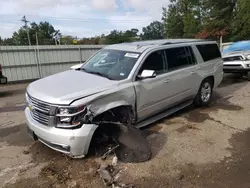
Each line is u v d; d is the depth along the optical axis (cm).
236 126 497
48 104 339
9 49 1341
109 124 373
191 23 4134
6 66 1345
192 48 573
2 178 331
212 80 647
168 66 496
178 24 4825
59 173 340
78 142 336
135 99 418
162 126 500
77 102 334
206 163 360
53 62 1507
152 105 464
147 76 415
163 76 475
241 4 2767
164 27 5200
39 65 1457
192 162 362
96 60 496
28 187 312
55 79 421
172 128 490
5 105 759
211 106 637
